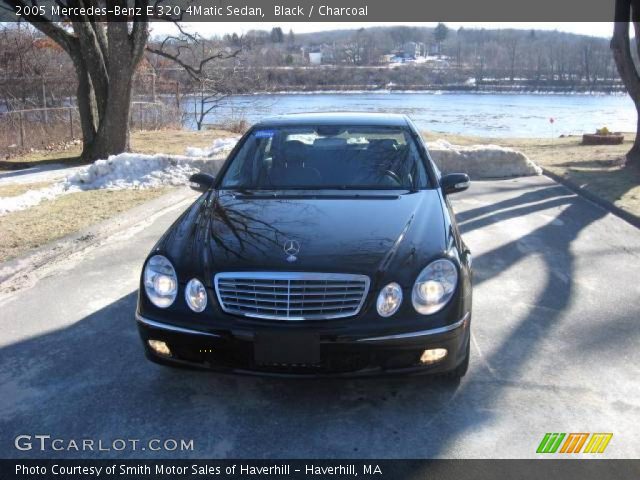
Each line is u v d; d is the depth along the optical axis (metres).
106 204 8.44
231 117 28.56
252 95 31.42
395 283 3.06
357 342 2.97
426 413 3.22
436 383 3.51
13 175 11.93
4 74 22.98
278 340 2.98
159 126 23.25
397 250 3.24
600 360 3.82
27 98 22.44
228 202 4.00
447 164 11.35
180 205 8.81
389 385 3.51
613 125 32.91
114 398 3.41
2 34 23.14
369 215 3.67
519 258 6.03
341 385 3.52
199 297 3.12
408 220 3.60
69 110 17.98
